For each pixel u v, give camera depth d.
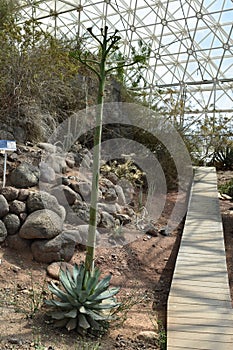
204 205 5.62
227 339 2.35
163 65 13.77
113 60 7.59
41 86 5.24
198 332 2.41
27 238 3.48
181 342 2.30
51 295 2.87
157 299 3.26
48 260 3.43
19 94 4.88
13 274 3.16
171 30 13.34
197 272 3.30
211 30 12.34
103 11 14.04
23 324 2.49
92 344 2.38
